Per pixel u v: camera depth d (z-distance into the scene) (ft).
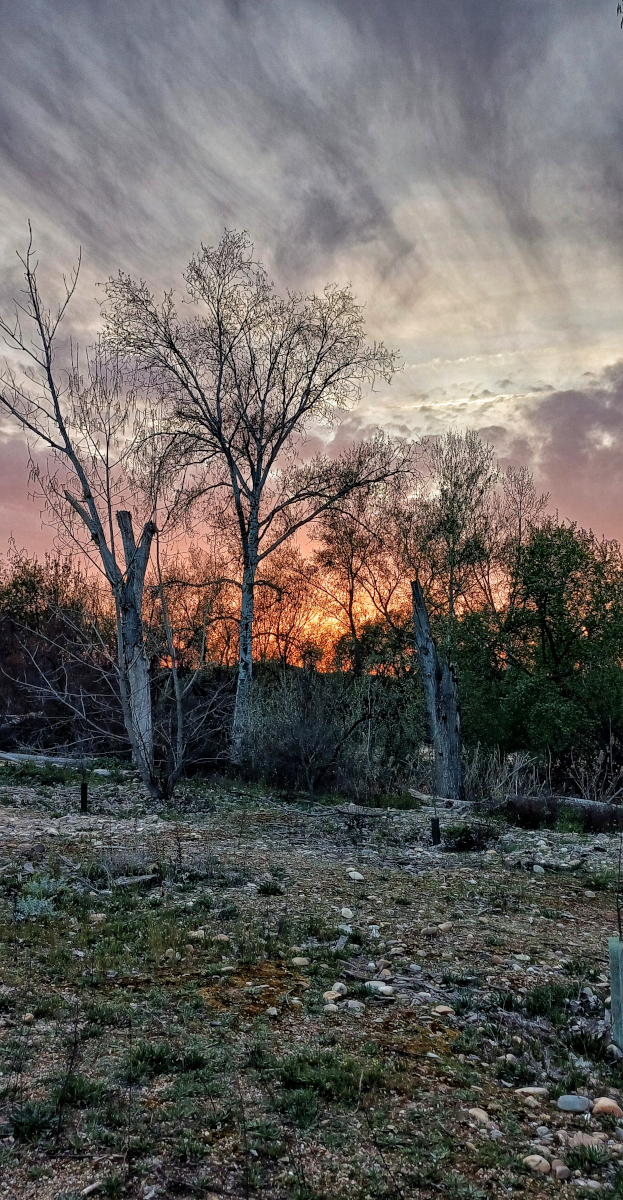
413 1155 13.74
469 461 103.30
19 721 75.15
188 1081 15.42
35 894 27.66
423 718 79.66
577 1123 15.44
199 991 20.26
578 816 52.70
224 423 82.23
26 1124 13.46
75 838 37.86
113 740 73.97
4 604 82.02
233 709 77.82
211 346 80.33
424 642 68.59
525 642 89.30
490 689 86.28
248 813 49.01
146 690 63.00
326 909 29.14
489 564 104.22
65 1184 12.18
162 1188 12.26
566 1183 13.34
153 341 78.48
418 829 46.55
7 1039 16.80
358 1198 12.46
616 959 19.24
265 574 104.78
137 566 62.64
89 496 58.75
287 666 94.73
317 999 20.29
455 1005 20.61
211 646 93.76
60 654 76.28
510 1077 17.21
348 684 79.66
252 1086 15.53
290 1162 13.20
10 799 48.24
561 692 83.15
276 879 33.09
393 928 27.37
